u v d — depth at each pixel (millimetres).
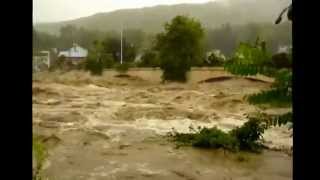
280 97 3096
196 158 12766
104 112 23688
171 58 46438
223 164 12219
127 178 10625
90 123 19703
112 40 61781
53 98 30375
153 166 11789
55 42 70562
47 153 12039
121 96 34469
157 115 22969
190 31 46938
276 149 14008
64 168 11008
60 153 12734
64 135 15977
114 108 25766
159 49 48312
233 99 27125
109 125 19266
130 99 32406
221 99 28250
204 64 47062
